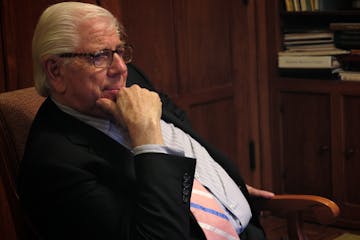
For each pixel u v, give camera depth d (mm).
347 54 3949
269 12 4148
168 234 1786
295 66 4086
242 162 4238
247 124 4230
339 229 4027
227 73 4082
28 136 1960
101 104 1946
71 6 1909
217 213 2039
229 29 4059
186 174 1882
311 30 4051
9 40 2840
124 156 1933
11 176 1973
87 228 1808
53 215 1831
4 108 2027
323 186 4113
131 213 1829
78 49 1885
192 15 3832
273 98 4219
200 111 3939
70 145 1886
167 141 2148
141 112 1933
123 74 1986
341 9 4246
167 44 3709
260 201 2336
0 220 2840
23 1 2881
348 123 3957
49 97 2004
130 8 3482
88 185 1829
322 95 4020
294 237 2289
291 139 4199
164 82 3709
